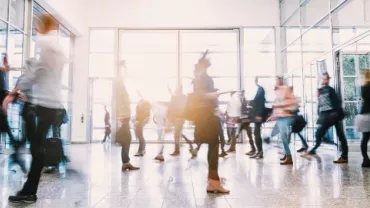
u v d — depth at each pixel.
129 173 3.94
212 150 2.86
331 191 2.85
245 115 6.42
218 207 2.30
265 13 11.05
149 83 11.13
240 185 3.17
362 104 4.58
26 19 7.79
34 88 2.57
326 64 7.45
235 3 11.13
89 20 11.10
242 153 6.84
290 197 2.62
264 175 3.80
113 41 11.13
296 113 5.00
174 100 6.09
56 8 8.62
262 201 2.48
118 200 2.51
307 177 3.64
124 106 4.18
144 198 2.59
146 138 11.11
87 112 10.87
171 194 2.74
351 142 7.07
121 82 4.20
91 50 11.14
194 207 2.30
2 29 7.00
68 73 10.82
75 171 4.09
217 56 11.13
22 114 2.63
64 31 10.30
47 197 2.62
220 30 11.17
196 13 11.15
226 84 11.02
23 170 3.88
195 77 2.97
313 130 8.36
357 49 6.88
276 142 9.54
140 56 11.22
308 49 8.59
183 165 4.72
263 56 11.05
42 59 2.59
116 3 11.16
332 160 5.36
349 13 6.47
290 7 10.12
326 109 5.27
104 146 9.39
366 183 3.24
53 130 4.04
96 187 3.05
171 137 10.87
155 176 3.71
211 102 2.88
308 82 8.66
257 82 5.80
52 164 4.00
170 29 11.19
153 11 11.17
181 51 11.19
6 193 2.79
